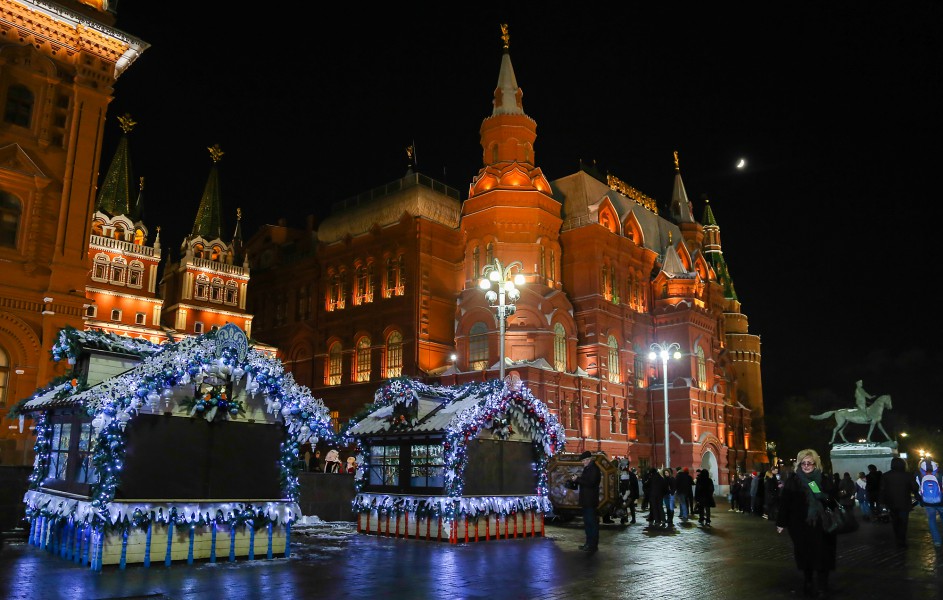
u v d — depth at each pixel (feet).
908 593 43.96
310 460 123.03
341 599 39.55
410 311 202.80
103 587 40.91
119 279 204.95
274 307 252.01
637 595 42.09
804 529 42.06
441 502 68.39
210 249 230.27
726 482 223.92
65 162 119.34
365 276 221.46
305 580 45.32
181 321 215.31
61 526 52.80
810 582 42.73
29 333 111.55
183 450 50.80
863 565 56.59
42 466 59.41
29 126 116.98
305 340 234.99
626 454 204.64
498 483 74.02
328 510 88.02
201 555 51.24
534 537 75.61
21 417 64.08
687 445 211.00
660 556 60.34
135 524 48.24
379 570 50.21
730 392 255.70
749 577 49.32
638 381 218.59
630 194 252.62
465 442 69.77
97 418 46.75
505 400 73.72
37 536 56.59
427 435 71.61
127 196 216.95
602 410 198.39
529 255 198.18
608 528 90.02
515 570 51.21
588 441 191.83
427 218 210.18
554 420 78.79
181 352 50.14
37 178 114.93
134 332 200.13
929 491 69.41
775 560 58.34
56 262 115.03
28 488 66.44
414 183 222.07
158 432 49.80
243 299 231.71
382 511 74.69
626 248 224.33
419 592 42.11
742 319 323.37
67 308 115.03
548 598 40.93
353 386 213.25
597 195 225.97
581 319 207.00
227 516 51.88
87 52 122.62
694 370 220.84
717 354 246.06
